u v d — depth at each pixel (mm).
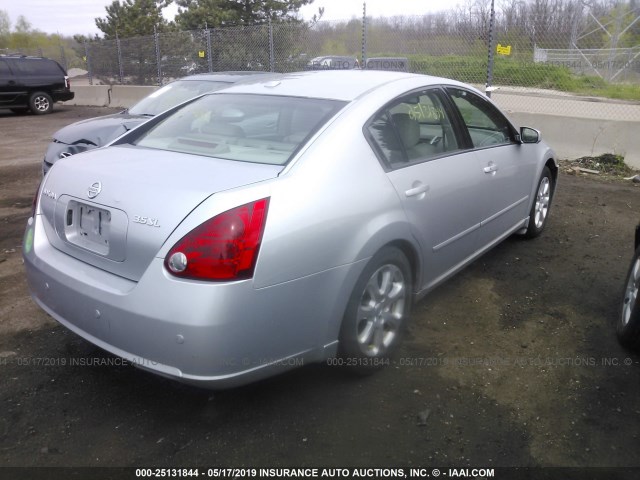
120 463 2623
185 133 3594
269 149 3107
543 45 11305
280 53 14008
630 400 3096
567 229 6059
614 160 8852
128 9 26391
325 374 3338
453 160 3896
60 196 3084
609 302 4309
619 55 12062
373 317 3213
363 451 2701
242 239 2492
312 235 2717
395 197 3227
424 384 3240
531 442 2768
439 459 2652
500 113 4844
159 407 3029
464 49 11188
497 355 3561
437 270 3822
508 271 4879
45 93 18703
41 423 2891
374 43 12164
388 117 3451
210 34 15750
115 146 3625
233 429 2852
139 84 19438
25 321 3998
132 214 2658
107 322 2668
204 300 2434
